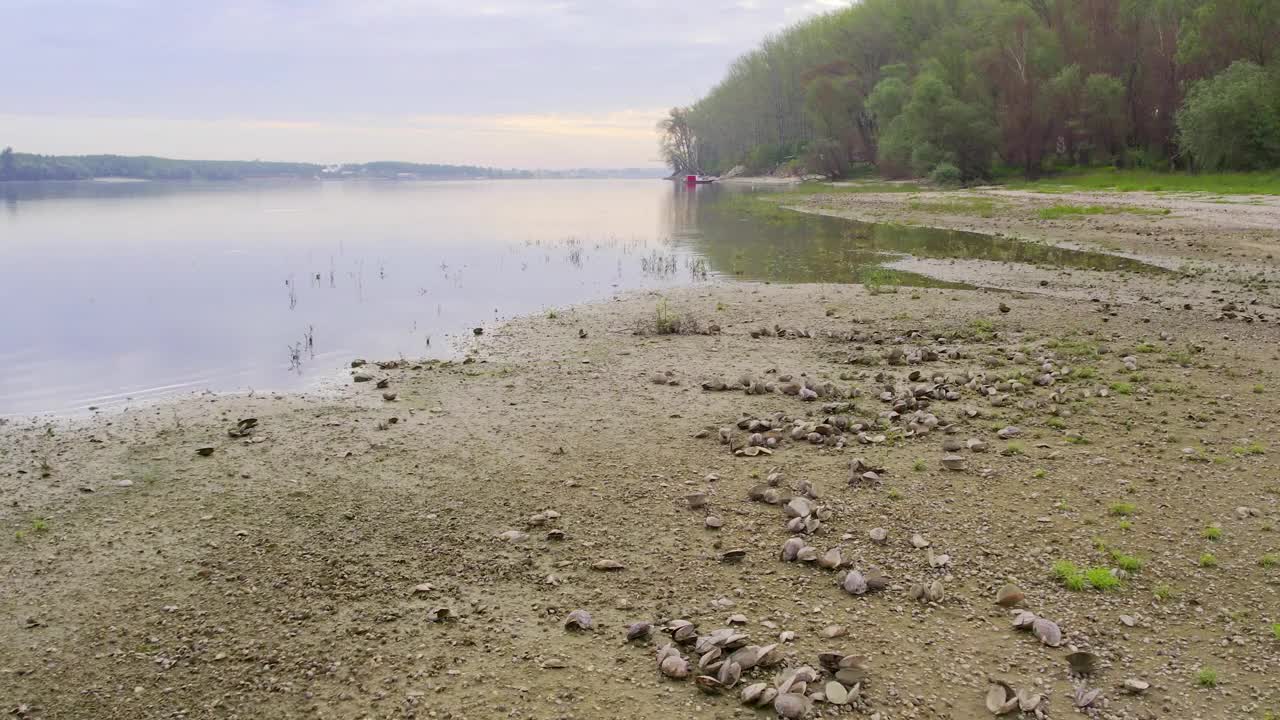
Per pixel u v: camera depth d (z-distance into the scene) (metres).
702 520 7.26
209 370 13.55
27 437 9.97
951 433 9.27
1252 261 23.25
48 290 21.77
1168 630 5.56
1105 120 64.38
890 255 28.03
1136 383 11.12
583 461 8.73
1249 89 51.22
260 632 5.66
